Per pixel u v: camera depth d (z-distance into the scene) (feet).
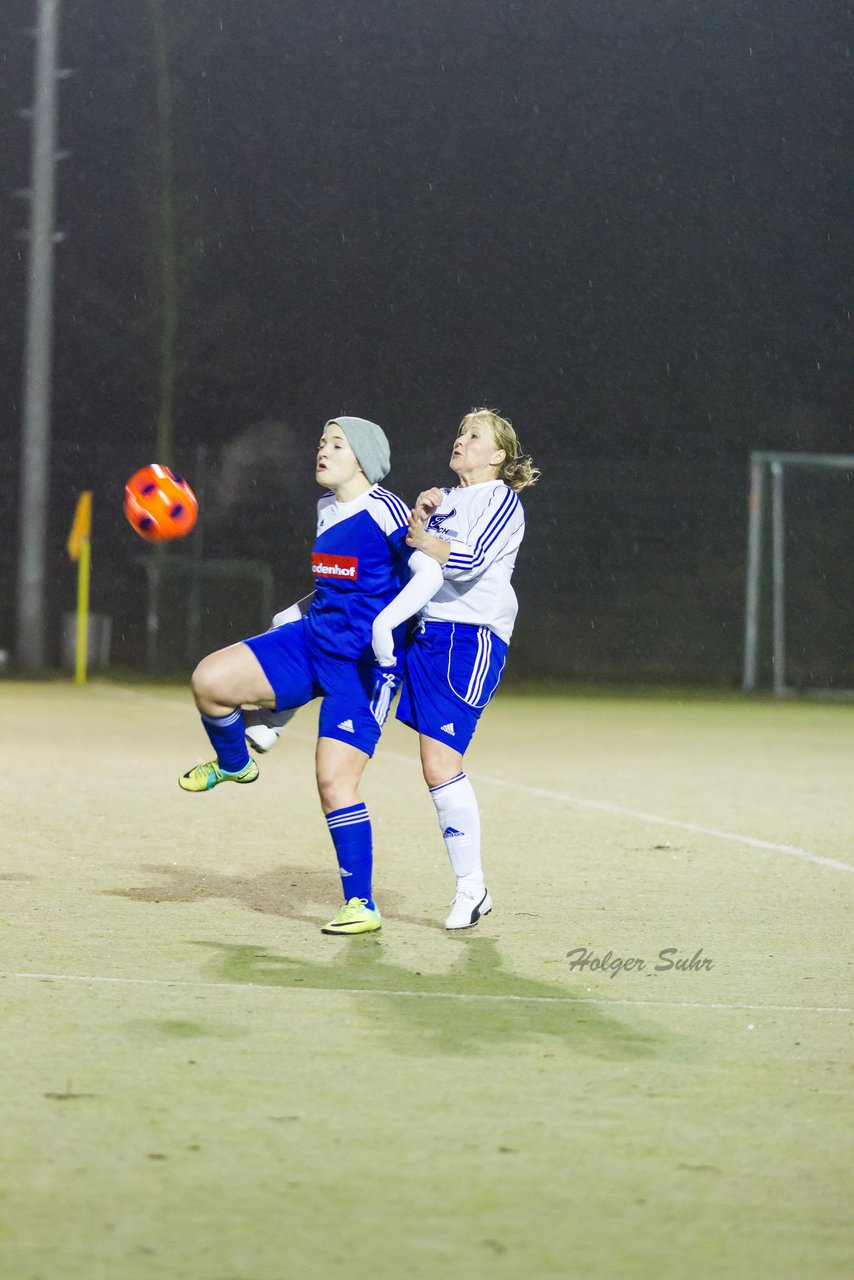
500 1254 36.83
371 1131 45.24
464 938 74.08
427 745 77.10
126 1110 46.73
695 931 76.95
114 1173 41.52
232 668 76.18
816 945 73.92
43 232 318.86
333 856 99.76
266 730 79.61
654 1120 46.83
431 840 107.65
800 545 423.64
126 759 164.66
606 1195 40.68
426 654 76.74
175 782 143.13
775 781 156.66
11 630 404.36
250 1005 59.77
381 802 130.41
